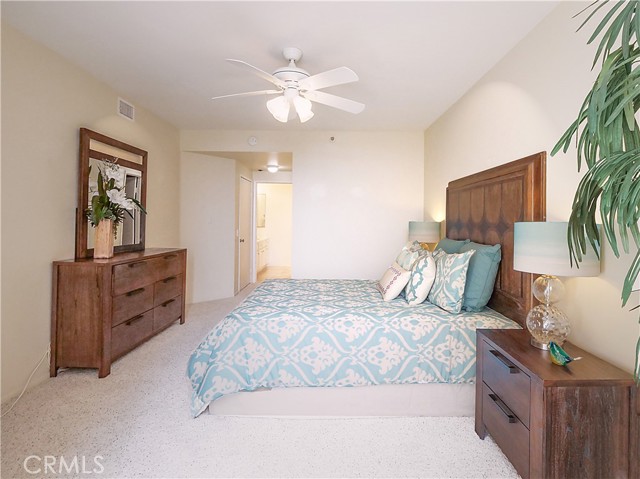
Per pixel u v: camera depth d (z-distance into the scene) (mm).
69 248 2713
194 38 2295
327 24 2102
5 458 1639
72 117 2717
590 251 1479
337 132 4531
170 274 3576
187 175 4672
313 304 2395
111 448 1729
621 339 1479
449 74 2779
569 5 1806
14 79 2213
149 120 3852
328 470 1604
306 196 4562
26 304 2322
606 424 1307
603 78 865
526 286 2053
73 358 2523
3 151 2158
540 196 2004
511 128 2367
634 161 839
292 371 2031
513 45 2318
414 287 2441
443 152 3752
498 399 1647
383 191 4535
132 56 2566
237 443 1794
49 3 1938
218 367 2012
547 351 1575
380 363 2035
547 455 1295
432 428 1950
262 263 8320
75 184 2762
